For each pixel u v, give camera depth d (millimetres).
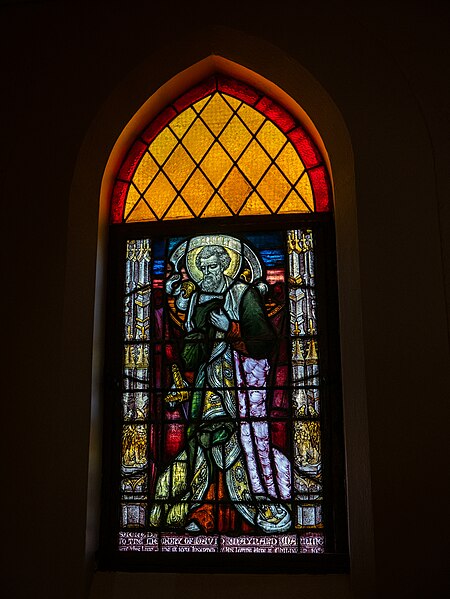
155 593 2762
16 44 3219
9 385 2869
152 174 3326
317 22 3053
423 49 2973
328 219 3172
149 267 3232
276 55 3066
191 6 3139
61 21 3221
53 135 3104
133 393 3094
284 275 3148
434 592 2516
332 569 2789
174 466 3008
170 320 3162
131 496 2992
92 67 3154
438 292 2748
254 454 2982
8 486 2775
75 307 2980
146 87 3201
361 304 2783
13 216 3031
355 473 2717
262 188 3250
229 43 3143
